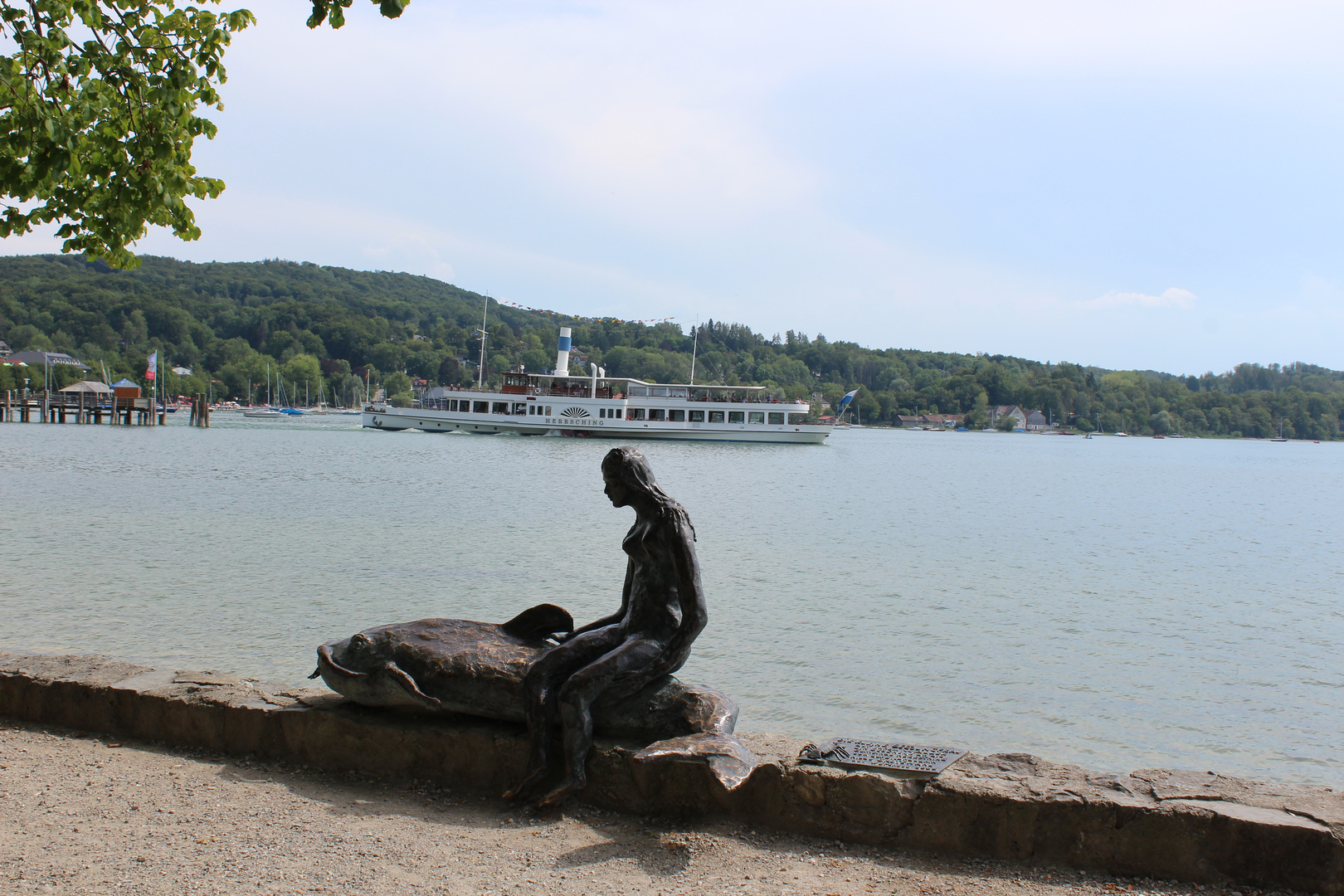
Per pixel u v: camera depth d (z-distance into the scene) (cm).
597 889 489
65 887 470
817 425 9938
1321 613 2130
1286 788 541
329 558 2434
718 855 532
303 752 660
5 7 952
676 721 595
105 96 966
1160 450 17625
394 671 620
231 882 482
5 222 1016
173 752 686
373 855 523
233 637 1544
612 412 9656
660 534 592
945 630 1811
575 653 596
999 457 12419
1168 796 527
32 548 2436
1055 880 509
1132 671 1530
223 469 5694
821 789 556
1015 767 578
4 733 714
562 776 595
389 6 862
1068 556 3078
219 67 1062
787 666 1491
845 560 2759
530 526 3297
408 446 8719
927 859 533
